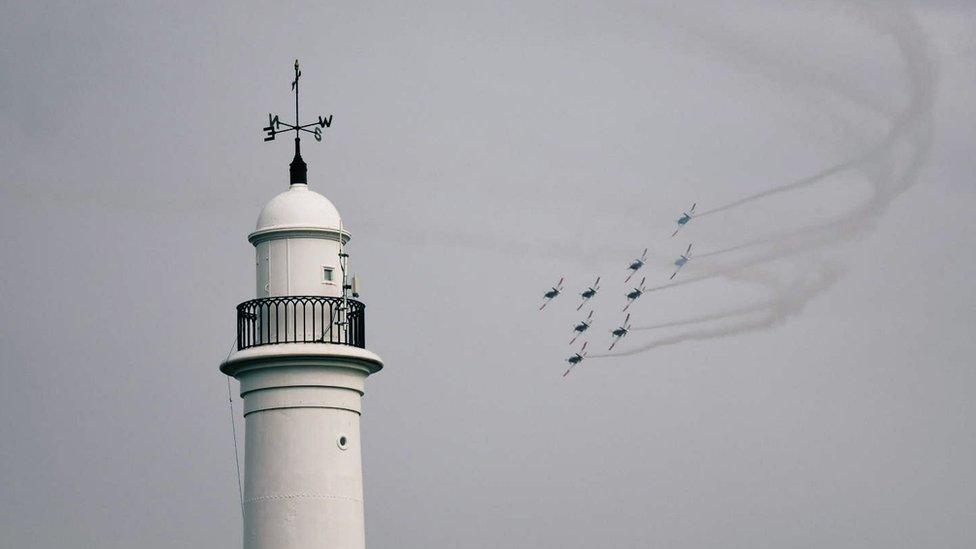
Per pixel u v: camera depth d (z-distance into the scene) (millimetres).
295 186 185250
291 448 175875
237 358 176875
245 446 179125
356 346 179625
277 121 187250
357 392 180375
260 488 176000
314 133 186750
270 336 177625
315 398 176875
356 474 178625
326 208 181875
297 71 188000
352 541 176375
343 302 179125
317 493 175375
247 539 176625
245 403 179375
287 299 178000
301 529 174625
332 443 176875
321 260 180125
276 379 176750
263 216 181750
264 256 180750
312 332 177875
